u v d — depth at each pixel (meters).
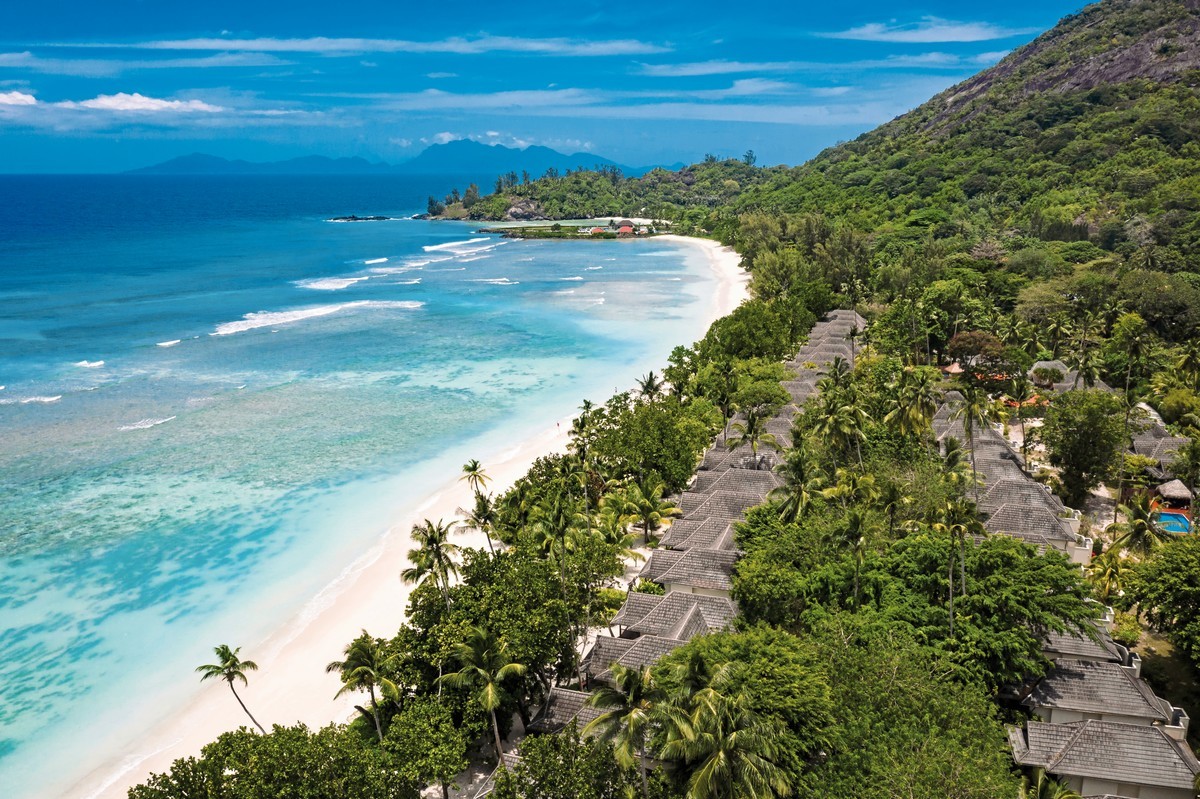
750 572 46.53
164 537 65.31
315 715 44.47
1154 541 49.16
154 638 52.22
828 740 33.00
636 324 148.00
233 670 38.81
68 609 55.31
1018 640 39.50
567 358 122.81
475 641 37.03
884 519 55.09
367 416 94.94
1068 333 105.06
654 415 71.88
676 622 47.06
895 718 33.94
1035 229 174.50
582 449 68.88
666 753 31.06
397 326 144.62
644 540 63.56
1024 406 86.25
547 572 46.25
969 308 116.06
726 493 62.03
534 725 39.91
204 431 89.06
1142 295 115.75
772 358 107.69
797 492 54.06
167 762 41.50
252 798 29.28
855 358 109.75
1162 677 45.75
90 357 118.88
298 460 81.38
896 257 176.88
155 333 135.00
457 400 101.38
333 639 51.75
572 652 43.81
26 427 89.38
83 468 78.44
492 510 61.81
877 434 70.19
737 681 34.56
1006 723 40.12
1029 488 63.41
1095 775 35.44
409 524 67.62
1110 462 68.50
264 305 162.88
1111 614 48.75
